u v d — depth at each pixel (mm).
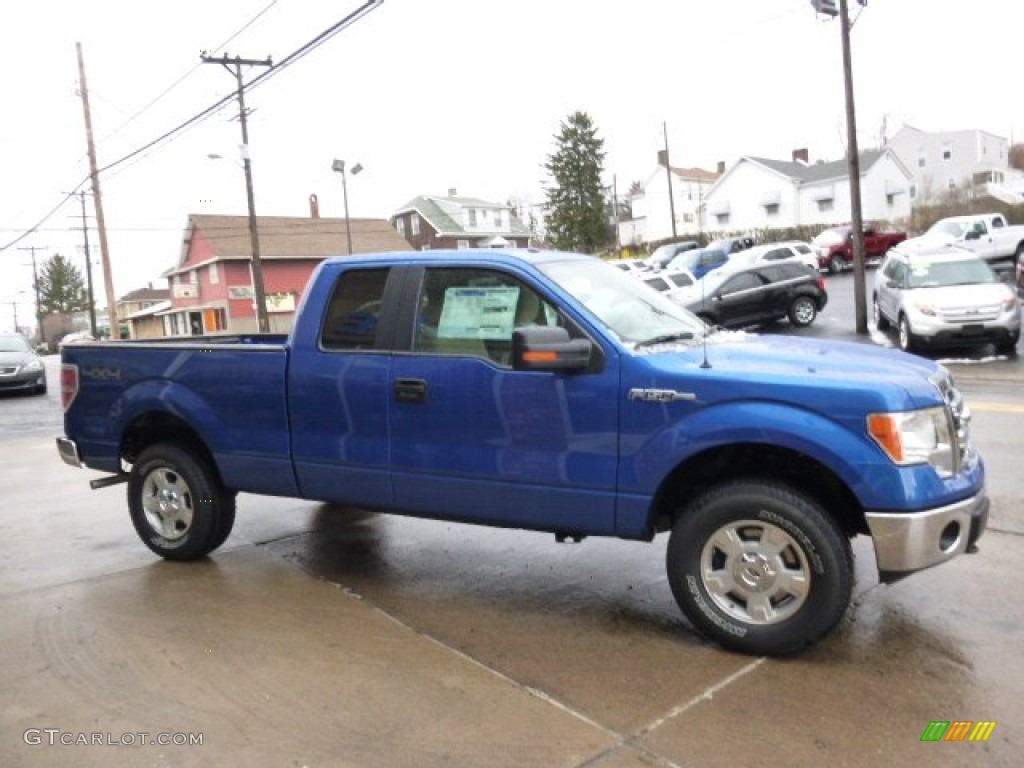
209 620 4402
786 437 3520
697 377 3719
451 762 2994
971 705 3268
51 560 5660
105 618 4477
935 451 3494
